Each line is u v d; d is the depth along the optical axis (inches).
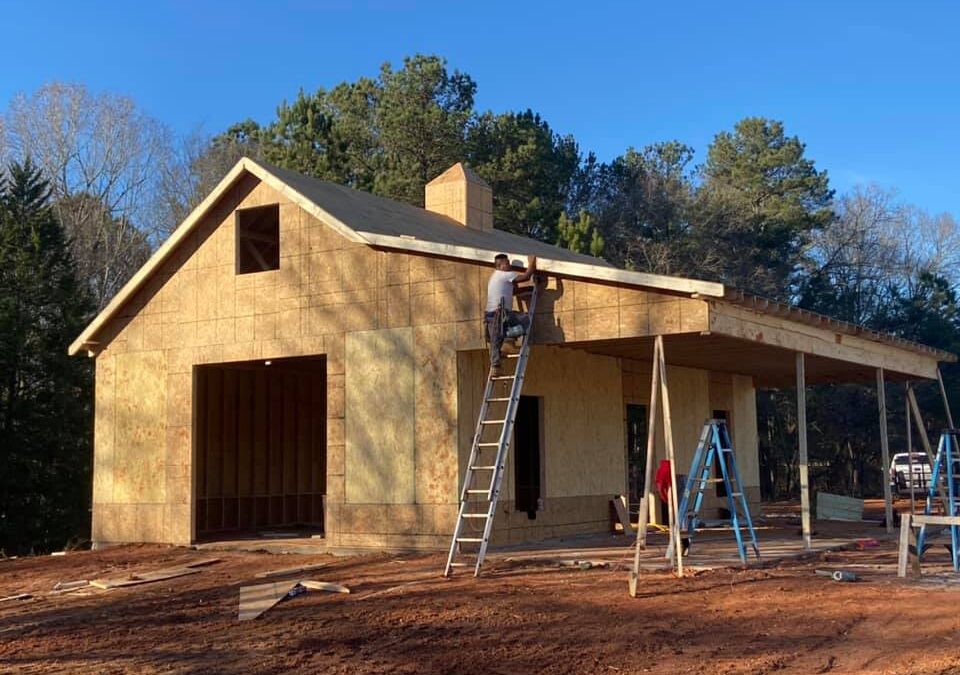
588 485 646.5
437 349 552.1
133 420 665.0
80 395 1111.0
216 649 330.6
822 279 1856.5
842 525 761.0
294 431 818.8
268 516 784.9
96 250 1608.0
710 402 812.6
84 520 1087.0
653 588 410.0
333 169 1524.4
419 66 1571.1
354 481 572.7
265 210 636.7
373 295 578.2
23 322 1069.8
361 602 399.9
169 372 653.3
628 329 477.7
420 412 554.6
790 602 374.6
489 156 1558.8
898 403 1646.2
